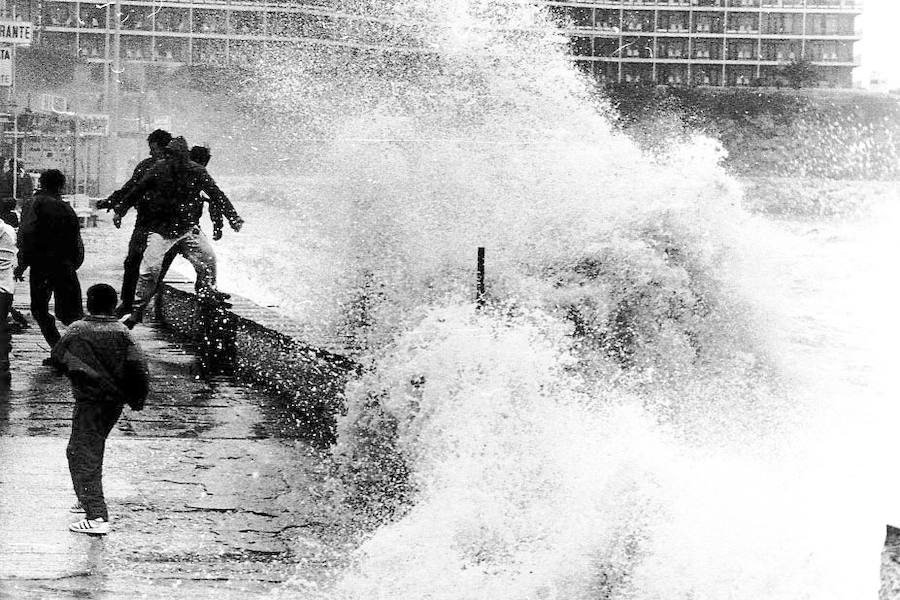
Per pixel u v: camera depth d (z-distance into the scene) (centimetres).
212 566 1209
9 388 2097
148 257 2414
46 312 2311
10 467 1569
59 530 1316
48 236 2270
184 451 1684
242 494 1474
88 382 1318
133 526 1343
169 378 2259
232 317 2323
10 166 6581
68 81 16388
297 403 1930
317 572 1192
